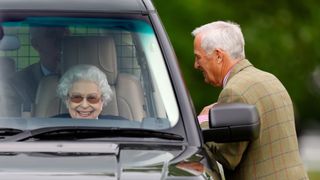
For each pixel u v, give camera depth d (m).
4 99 17.41
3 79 17.59
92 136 16.62
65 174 15.21
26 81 17.61
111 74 17.73
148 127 17.00
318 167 89.69
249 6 63.28
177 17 59.06
